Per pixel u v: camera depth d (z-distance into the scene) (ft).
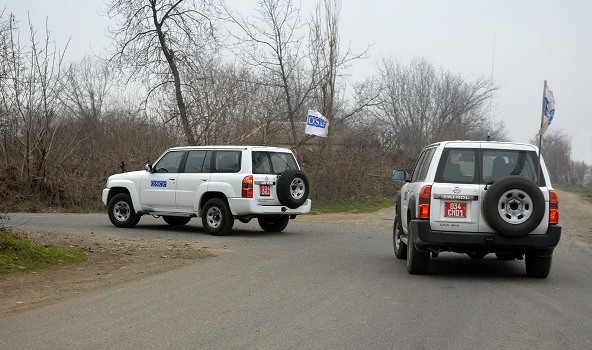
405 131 169.99
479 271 36.35
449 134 163.94
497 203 31.09
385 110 169.99
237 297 27.73
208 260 38.58
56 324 23.00
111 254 39.75
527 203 31.09
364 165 104.22
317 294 28.45
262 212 51.24
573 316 24.71
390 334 21.65
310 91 102.27
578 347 20.42
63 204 82.02
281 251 43.39
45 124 81.92
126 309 25.40
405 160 120.98
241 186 51.11
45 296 28.02
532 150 32.71
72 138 91.61
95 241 45.29
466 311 25.44
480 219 31.73
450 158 32.63
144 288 29.81
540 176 32.24
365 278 32.94
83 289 29.63
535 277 34.01
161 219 68.49
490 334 21.85
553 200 31.78
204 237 51.26
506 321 23.79
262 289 29.58
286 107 103.35
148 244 44.73
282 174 52.16
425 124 172.86
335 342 20.61
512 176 31.35
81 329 22.27
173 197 54.44
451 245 31.99
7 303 26.61
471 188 31.83
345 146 102.94
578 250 47.73
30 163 81.05
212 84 93.04
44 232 50.19
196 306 25.91
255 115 92.17
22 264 34.17
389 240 52.47
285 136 100.27
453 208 31.94
